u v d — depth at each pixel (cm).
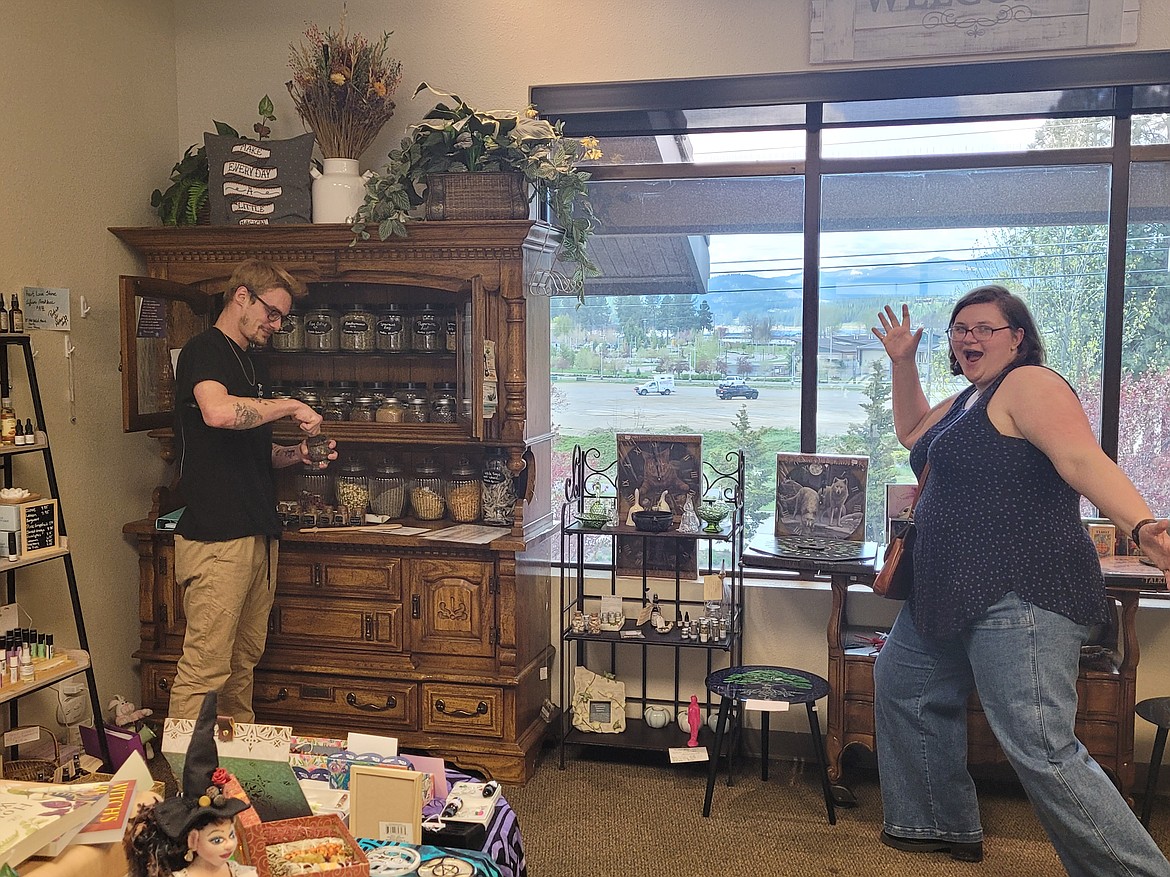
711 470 420
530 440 385
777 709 335
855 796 366
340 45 383
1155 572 333
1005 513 289
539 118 408
